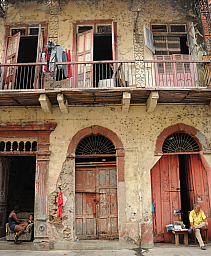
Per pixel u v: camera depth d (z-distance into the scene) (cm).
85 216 807
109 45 1120
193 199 834
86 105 841
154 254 675
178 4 937
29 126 818
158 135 820
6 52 905
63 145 814
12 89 791
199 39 914
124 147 810
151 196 821
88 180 829
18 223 803
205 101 839
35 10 933
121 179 789
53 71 766
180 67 877
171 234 802
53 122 823
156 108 839
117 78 835
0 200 838
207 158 809
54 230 761
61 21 915
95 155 827
